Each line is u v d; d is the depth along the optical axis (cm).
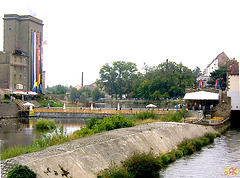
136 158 1919
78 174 1606
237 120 5628
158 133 2847
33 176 1366
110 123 3130
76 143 2083
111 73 14912
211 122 4462
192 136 3306
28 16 9981
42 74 10775
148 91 11469
